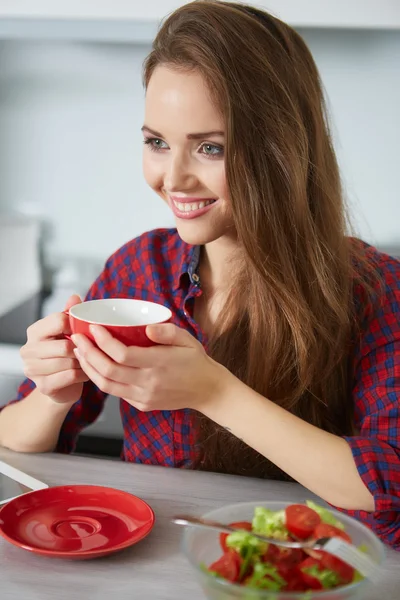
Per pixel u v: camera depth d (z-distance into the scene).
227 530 0.80
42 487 1.10
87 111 2.74
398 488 1.02
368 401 1.19
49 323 1.12
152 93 1.12
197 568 0.75
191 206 1.17
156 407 1.04
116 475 1.17
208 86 1.09
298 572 0.75
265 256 1.19
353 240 1.39
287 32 1.22
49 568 0.91
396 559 0.97
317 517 0.80
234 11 1.15
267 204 1.17
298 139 1.18
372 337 1.23
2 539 0.97
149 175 1.19
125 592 0.87
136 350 0.97
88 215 2.83
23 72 2.73
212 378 1.04
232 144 1.11
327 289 1.23
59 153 2.79
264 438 1.05
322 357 1.26
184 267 1.40
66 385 1.15
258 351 1.26
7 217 2.84
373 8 2.26
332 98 2.60
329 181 1.31
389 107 2.59
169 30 1.16
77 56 2.70
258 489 1.15
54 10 2.37
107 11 2.35
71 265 2.84
